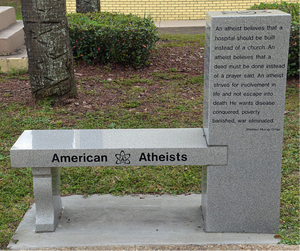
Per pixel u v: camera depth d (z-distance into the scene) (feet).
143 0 53.88
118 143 12.03
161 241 11.73
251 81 10.96
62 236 12.02
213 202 12.00
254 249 11.25
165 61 30.89
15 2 64.34
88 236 12.01
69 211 13.56
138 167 16.67
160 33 44.29
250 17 10.43
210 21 10.66
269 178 11.78
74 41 28.40
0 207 13.64
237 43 10.65
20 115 20.48
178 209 13.66
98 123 19.79
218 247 11.39
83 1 37.68
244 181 11.82
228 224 12.17
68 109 21.33
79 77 26.48
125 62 29.37
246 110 11.21
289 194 14.23
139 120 20.38
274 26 10.48
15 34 31.22
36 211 12.26
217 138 11.47
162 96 23.76
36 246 11.50
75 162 11.71
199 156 11.64
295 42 25.36
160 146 11.70
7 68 27.86
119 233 12.18
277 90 11.02
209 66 11.04
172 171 16.26
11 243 11.64
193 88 25.26
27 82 25.72
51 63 21.16
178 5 54.13
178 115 21.12
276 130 11.38
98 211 13.55
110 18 32.09
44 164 11.68
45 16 20.25
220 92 11.08
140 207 13.82
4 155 17.03
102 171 16.25
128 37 27.68
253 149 11.55
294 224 12.51
